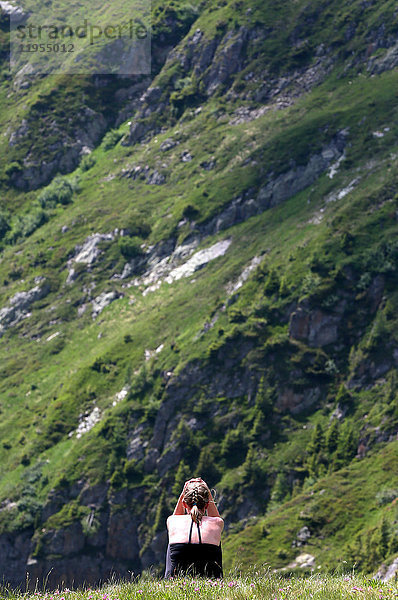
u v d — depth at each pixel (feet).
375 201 383.86
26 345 460.96
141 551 321.73
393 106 460.55
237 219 453.99
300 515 266.77
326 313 348.18
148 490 333.62
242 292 379.14
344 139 449.89
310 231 396.16
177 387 352.90
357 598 26.21
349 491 270.87
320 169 445.37
